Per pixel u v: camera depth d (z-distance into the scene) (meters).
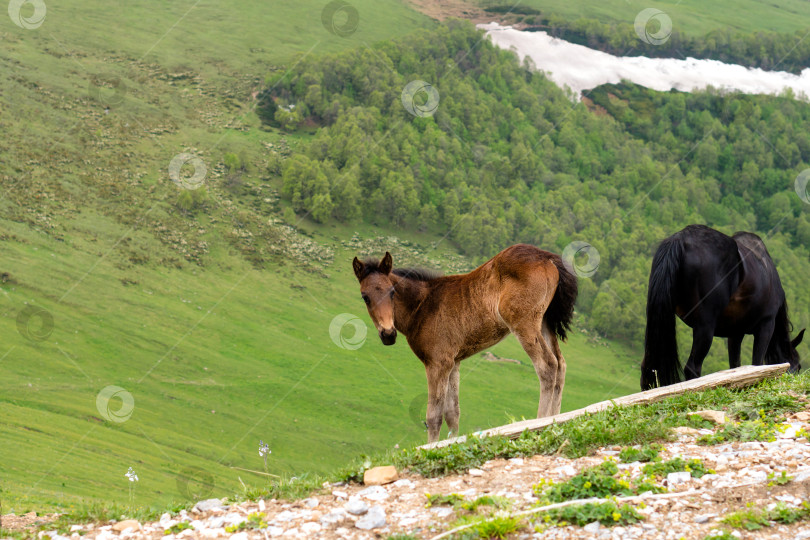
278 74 163.38
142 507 6.79
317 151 143.25
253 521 5.77
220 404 77.88
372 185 138.38
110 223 112.19
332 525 5.50
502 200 133.00
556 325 8.69
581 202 133.50
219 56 169.25
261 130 148.50
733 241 9.70
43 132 126.06
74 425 62.81
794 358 11.02
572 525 4.95
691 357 9.50
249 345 94.31
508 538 4.86
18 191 111.19
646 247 121.31
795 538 4.42
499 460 6.45
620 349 104.44
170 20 179.00
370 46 172.38
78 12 169.62
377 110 153.88
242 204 128.50
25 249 99.44
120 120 136.75
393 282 9.08
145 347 86.62
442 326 8.91
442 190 137.25
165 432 67.12
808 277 112.75
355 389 86.50
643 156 151.50
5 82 133.75
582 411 7.39
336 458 69.31
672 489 5.36
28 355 77.69
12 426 58.31
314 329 100.62
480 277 8.76
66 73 144.38
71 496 39.47
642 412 7.13
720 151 153.12
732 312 10.03
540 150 149.62
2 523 6.62
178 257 111.38
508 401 82.62
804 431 6.21
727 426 6.46
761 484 5.20
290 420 76.38
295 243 121.50
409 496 5.89
